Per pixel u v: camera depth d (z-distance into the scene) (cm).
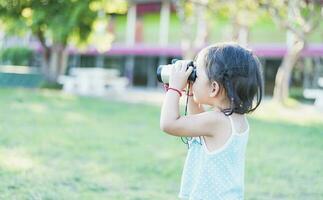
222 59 186
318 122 936
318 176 468
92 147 558
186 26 1391
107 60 2462
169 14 2173
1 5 1416
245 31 1509
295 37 1228
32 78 1648
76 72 1569
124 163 485
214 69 186
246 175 463
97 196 362
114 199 356
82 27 1497
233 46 192
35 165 445
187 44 1393
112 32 2339
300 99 1638
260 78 192
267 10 1179
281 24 1168
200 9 1384
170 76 194
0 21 1494
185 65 195
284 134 742
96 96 1327
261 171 481
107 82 1564
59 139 594
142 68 2350
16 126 674
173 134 190
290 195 399
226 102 192
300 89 1794
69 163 468
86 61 2511
